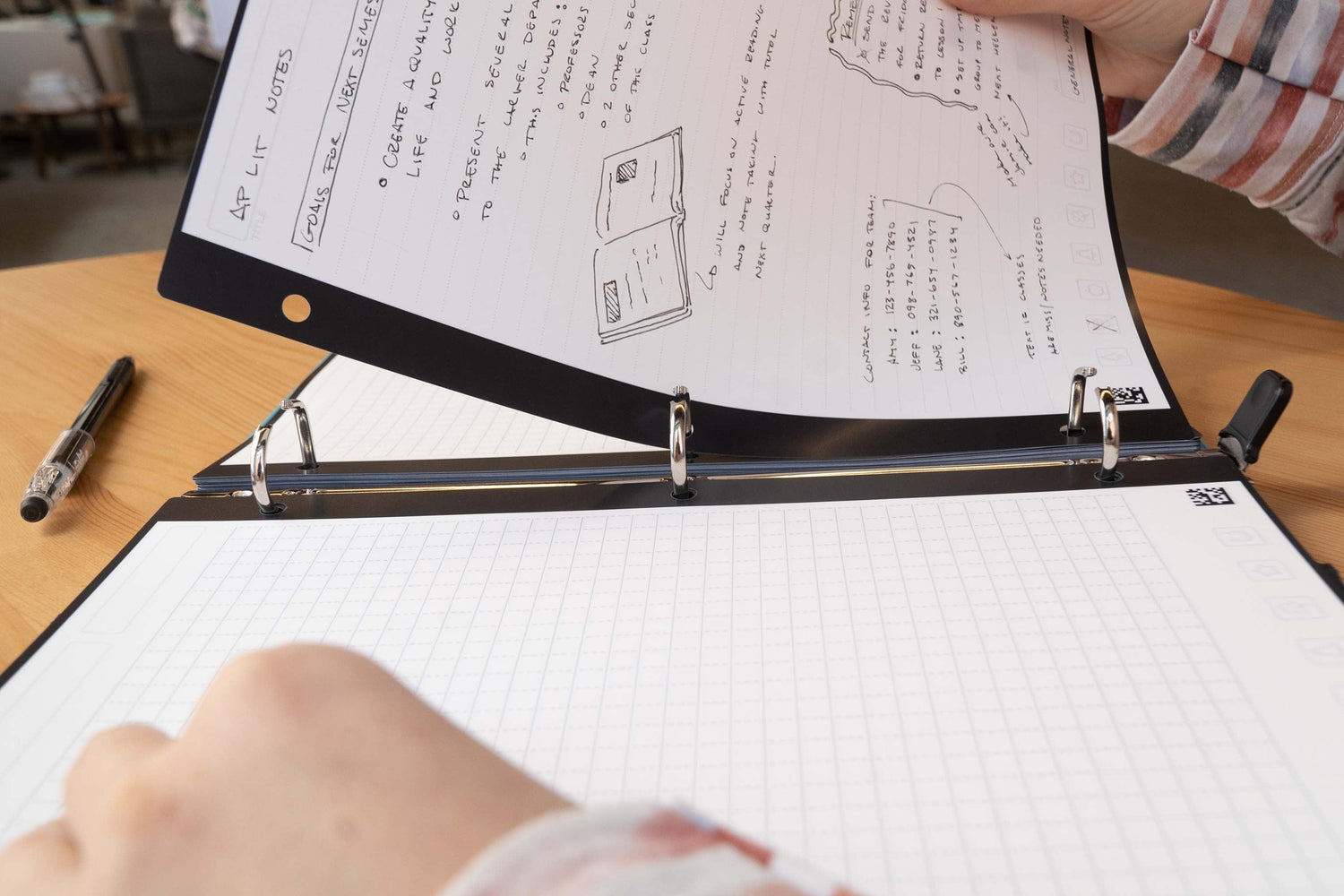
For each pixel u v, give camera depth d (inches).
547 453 15.1
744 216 14.7
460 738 7.5
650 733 11.2
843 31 15.6
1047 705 11.2
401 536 13.7
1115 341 15.3
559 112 14.0
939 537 13.2
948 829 10.3
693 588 12.8
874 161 15.4
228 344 19.3
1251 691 11.2
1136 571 12.6
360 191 13.2
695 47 14.7
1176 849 10.1
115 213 89.0
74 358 18.8
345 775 7.0
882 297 15.1
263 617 12.7
